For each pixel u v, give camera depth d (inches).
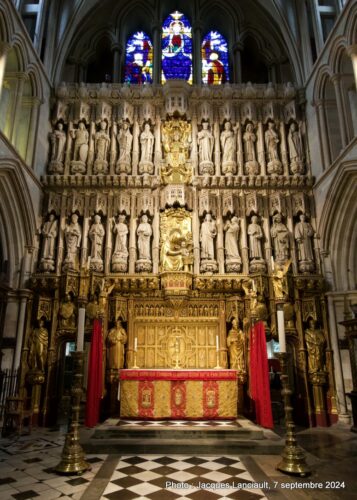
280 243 567.8
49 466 306.8
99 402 484.1
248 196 594.2
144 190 590.6
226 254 565.6
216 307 546.3
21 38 518.3
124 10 748.0
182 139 615.5
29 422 438.9
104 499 242.1
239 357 511.5
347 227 542.3
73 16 672.4
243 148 630.5
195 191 588.4
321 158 581.3
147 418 436.1
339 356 514.0
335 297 536.1
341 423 492.4
